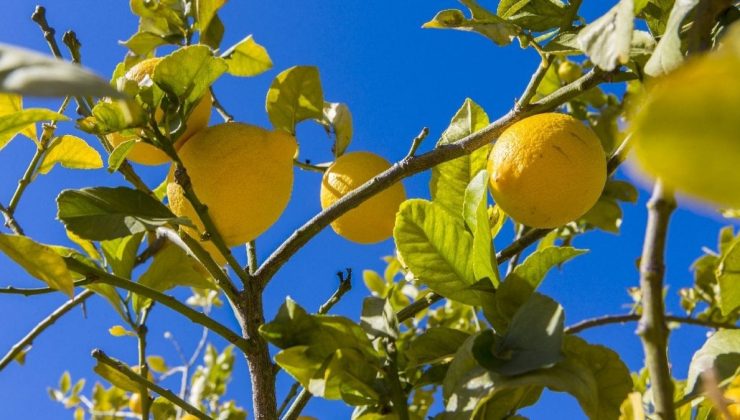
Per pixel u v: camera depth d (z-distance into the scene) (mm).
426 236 847
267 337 816
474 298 840
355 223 951
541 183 834
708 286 1272
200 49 831
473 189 858
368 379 824
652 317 653
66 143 993
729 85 336
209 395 1735
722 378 826
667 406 650
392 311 840
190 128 897
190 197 843
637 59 875
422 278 843
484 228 828
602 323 1081
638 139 345
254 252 975
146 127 834
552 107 891
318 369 820
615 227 1243
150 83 861
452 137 976
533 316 759
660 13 865
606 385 784
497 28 896
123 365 875
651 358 654
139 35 1044
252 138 882
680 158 339
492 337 764
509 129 862
